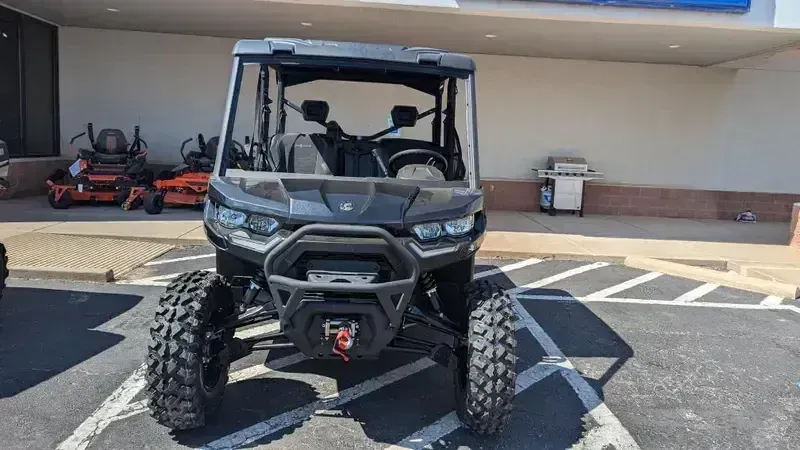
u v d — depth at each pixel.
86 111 12.96
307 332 3.27
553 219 12.53
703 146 13.81
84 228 8.95
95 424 3.68
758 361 5.26
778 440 3.89
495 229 10.95
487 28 10.59
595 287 7.52
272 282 3.21
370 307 3.20
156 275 7.00
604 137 13.70
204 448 3.47
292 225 3.31
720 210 13.88
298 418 3.88
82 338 5.05
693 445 3.78
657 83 13.62
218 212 3.51
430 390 4.38
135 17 11.39
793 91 13.77
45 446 3.42
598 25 9.93
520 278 7.82
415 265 3.28
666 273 8.37
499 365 3.41
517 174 13.69
